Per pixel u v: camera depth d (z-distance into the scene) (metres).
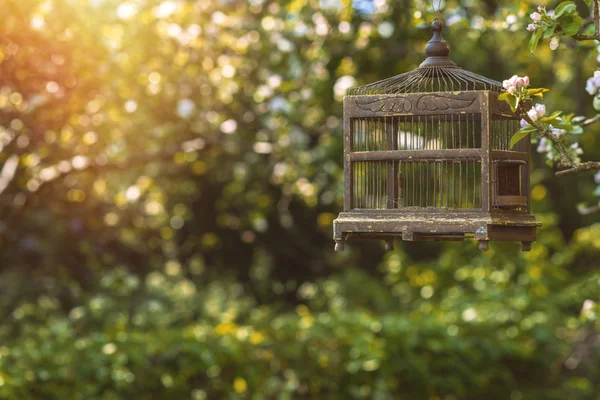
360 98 6.20
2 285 16.25
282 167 15.91
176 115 15.14
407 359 13.24
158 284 18.42
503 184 6.55
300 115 15.66
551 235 18.91
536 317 15.40
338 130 15.84
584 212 8.54
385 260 20.39
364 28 13.25
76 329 14.42
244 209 18.86
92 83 13.88
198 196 19.97
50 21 13.48
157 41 14.49
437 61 6.34
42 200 15.27
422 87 6.64
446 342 13.61
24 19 13.16
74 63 13.71
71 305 16.47
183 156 16.00
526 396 14.82
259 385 12.72
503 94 5.61
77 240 16.55
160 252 20.19
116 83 14.19
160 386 12.01
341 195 15.99
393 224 6.06
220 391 12.49
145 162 15.12
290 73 15.01
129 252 18.97
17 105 13.69
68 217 16.28
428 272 18.50
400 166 6.49
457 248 18.56
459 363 13.61
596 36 5.85
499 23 8.83
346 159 6.27
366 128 6.55
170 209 19.89
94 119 14.38
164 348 12.12
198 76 14.90
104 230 17.23
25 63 13.51
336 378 13.09
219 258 21.61
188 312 17.12
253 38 14.75
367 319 13.76
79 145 14.39
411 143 6.44
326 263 22.27
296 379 12.91
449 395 14.23
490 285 17.17
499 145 6.59
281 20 14.21
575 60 21.98
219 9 14.66
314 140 16.69
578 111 22.22
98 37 14.12
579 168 5.92
